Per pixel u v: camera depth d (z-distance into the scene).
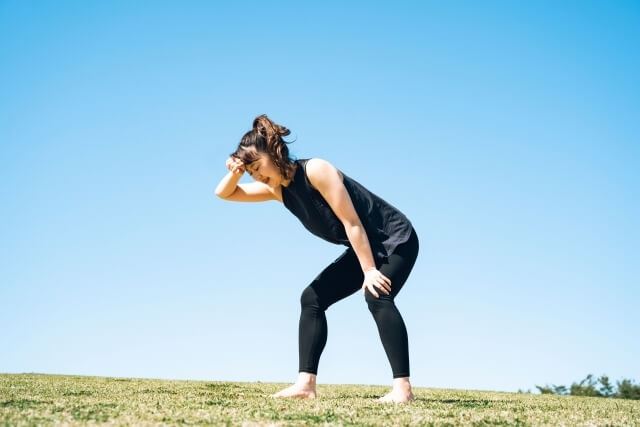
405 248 3.76
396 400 3.51
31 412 2.53
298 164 3.73
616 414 3.33
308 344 3.85
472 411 3.11
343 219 3.65
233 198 4.27
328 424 2.43
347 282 3.91
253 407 3.01
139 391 4.04
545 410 3.39
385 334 3.58
